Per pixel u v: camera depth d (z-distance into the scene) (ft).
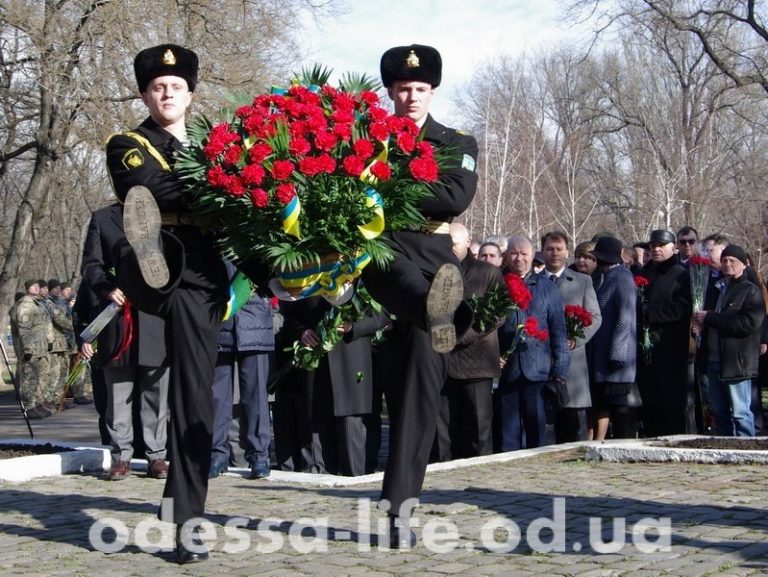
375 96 17.28
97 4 63.98
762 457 25.73
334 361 28.66
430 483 24.27
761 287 36.24
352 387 28.63
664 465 26.35
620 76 123.34
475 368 29.45
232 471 28.12
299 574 16.21
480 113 100.27
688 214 103.86
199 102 67.15
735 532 18.39
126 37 64.23
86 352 26.63
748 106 115.24
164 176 17.49
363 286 18.67
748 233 107.55
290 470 30.14
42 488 25.35
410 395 17.80
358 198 16.52
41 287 60.08
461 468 26.55
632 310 32.91
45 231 110.11
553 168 111.75
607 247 33.53
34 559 17.66
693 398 35.55
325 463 29.37
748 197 109.91
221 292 17.84
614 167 121.39
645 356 34.71
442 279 16.03
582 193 105.81
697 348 34.22
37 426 52.34
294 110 16.72
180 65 18.62
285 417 30.27
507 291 19.39
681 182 105.09
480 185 92.53
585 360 32.27
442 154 17.94
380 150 16.81
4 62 69.97
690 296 34.06
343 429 28.78
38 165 73.77
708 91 115.14
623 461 27.20
